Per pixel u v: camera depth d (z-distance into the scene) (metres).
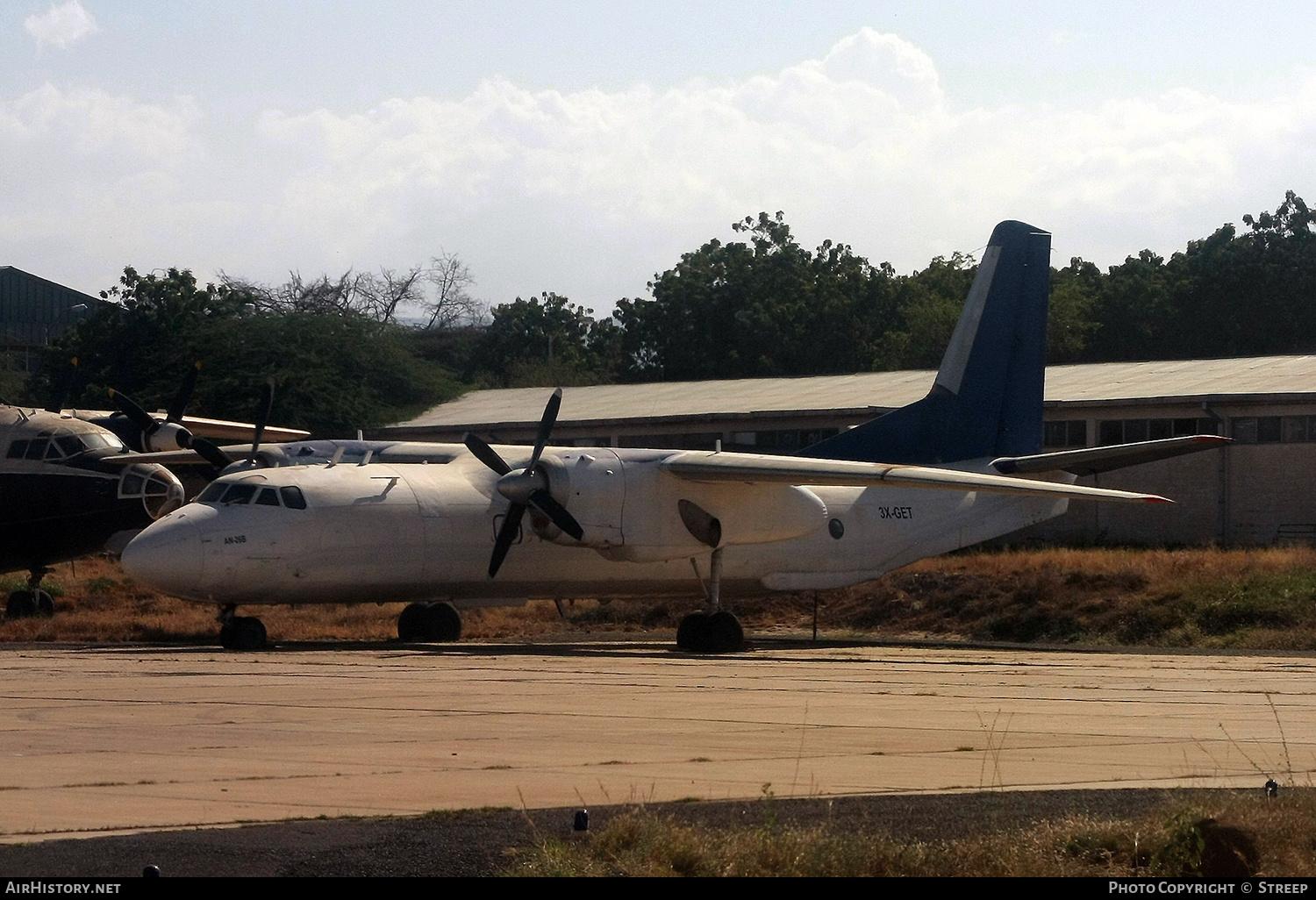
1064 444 105.12
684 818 18.69
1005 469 66.50
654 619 78.69
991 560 82.88
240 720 28.30
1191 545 98.88
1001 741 26.11
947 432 67.81
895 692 35.88
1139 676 42.69
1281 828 17.47
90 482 60.78
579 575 59.69
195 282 141.50
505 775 21.95
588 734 26.62
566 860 16.08
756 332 189.62
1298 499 96.31
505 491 54.84
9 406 65.75
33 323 182.62
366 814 18.88
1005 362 69.12
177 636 60.62
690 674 41.75
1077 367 122.25
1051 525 105.50
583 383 188.00
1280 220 191.88
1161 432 101.56
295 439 82.00
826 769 22.75
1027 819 18.75
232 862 16.12
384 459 60.34
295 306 175.12
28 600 65.94
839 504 64.50
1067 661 51.56
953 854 16.61
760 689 36.31
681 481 57.53
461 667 43.06
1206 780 22.03
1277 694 36.12
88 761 22.95
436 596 57.88
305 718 28.84
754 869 15.98
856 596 80.19
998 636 72.56
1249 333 182.62
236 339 130.75
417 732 26.78
